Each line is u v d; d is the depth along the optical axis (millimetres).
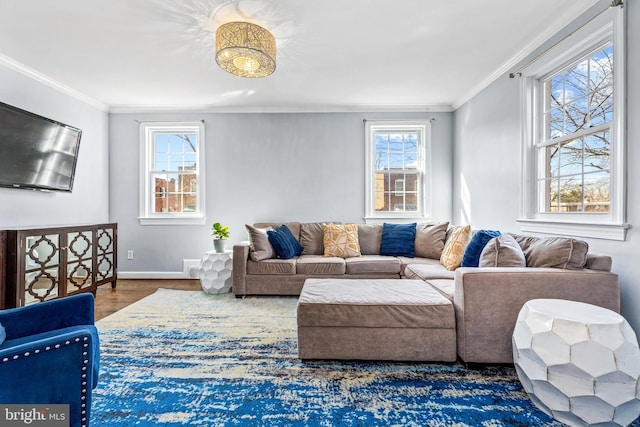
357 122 3885
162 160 3967
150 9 1953
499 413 1325
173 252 3893
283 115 3887
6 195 2543
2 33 2211
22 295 2354
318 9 1960
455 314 1740
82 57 2570
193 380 1583
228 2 1885
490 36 2303
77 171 3348
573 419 1225
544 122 2449
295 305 2830
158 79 3010
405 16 2047
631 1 1656
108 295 3166
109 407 1364
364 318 1728
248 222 3900
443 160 3887
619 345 1160
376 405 1383
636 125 1650
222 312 2641
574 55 2104
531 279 1632
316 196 3904
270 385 1540
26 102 2770
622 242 1731
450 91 3385
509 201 2736
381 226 3631
